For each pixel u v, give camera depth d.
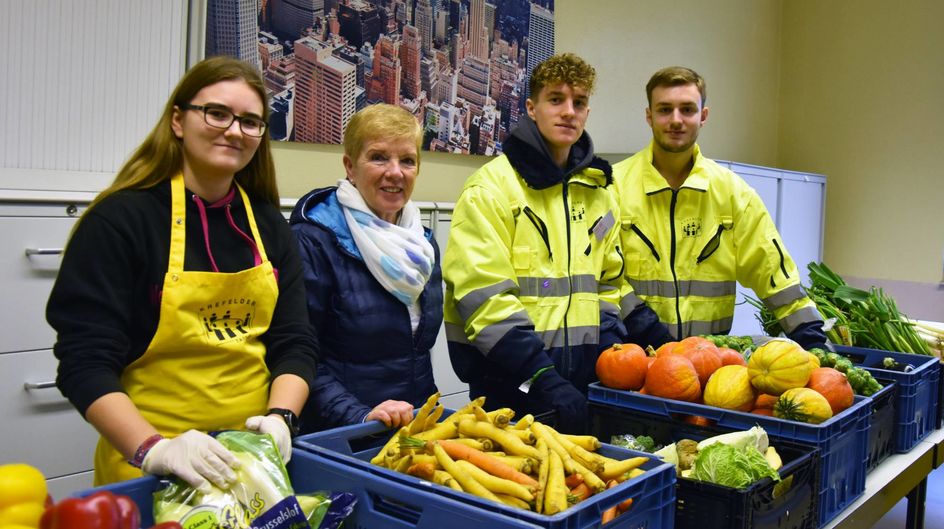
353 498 1.07
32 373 2.06
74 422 2.15
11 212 1.99
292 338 1.40
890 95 5.13
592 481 1.10
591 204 2.19
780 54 5.70
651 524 1.09
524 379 1.83
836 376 1.66
